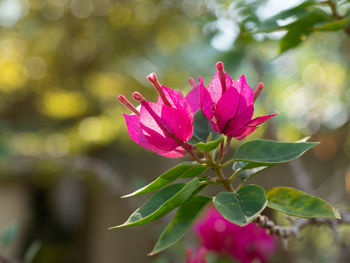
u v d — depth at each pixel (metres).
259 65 1.02
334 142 1.32
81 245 3.39
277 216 0.79
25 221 3.53
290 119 1.35
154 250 0.56
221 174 0.57
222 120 0.56
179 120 0.55
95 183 2.27
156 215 0.54
